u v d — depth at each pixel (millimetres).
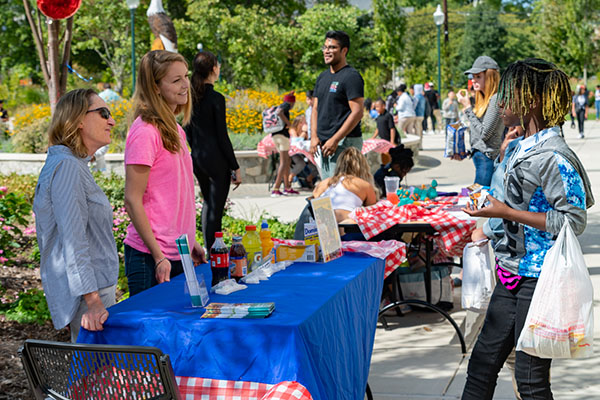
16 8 49562
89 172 3271
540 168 2889
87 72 47812
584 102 23797
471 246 4023
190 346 2775
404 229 5297
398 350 5117
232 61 39375
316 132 6727
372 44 45781
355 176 5629
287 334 2643
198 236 8188
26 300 5789
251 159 14414
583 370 4555
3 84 44688
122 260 7121
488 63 6352
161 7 12641
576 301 2859
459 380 4496
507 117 3039
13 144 16188
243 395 2680
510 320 3127
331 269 3742
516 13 71438
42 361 2715
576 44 49719
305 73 41531
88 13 38844
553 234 2912
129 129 3643
